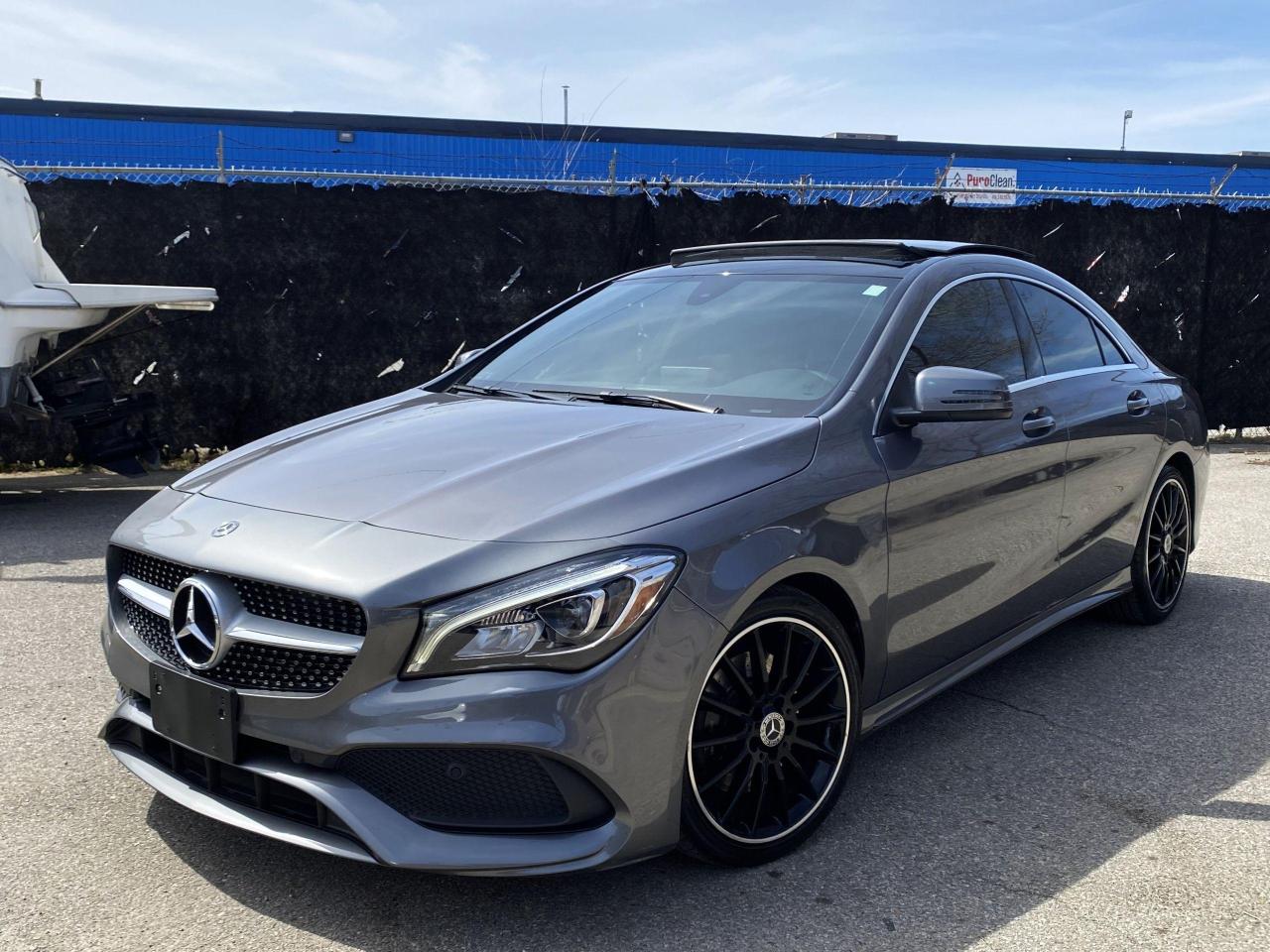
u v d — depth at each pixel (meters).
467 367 3.98
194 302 7.89
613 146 20.41
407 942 2.38
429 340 9.20
